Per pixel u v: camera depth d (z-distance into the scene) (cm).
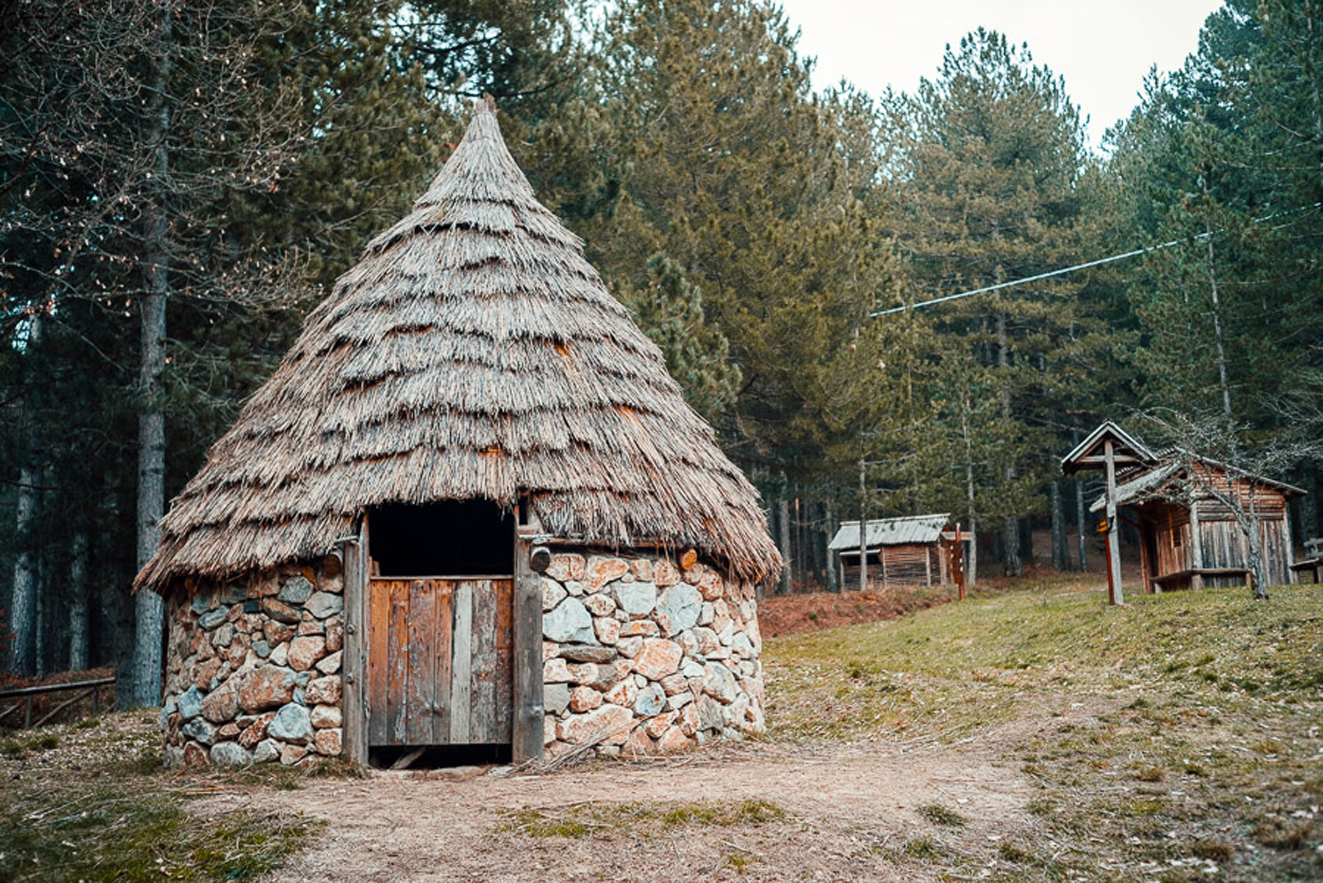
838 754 1027
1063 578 4069
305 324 1268
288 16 1808
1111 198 4541
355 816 755
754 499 1245
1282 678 1153
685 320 2289
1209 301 2972
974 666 1625
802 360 2759
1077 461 1986
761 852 673
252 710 998
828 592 3531
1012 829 724
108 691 2145
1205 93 4325
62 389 2002
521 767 950
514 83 2703
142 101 1702
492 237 1201
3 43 1447
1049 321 4341
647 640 1044
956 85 4794
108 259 1825
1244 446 2767
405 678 991
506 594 1013
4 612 2384
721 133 2964
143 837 721
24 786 940
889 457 3503
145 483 1791
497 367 1077
